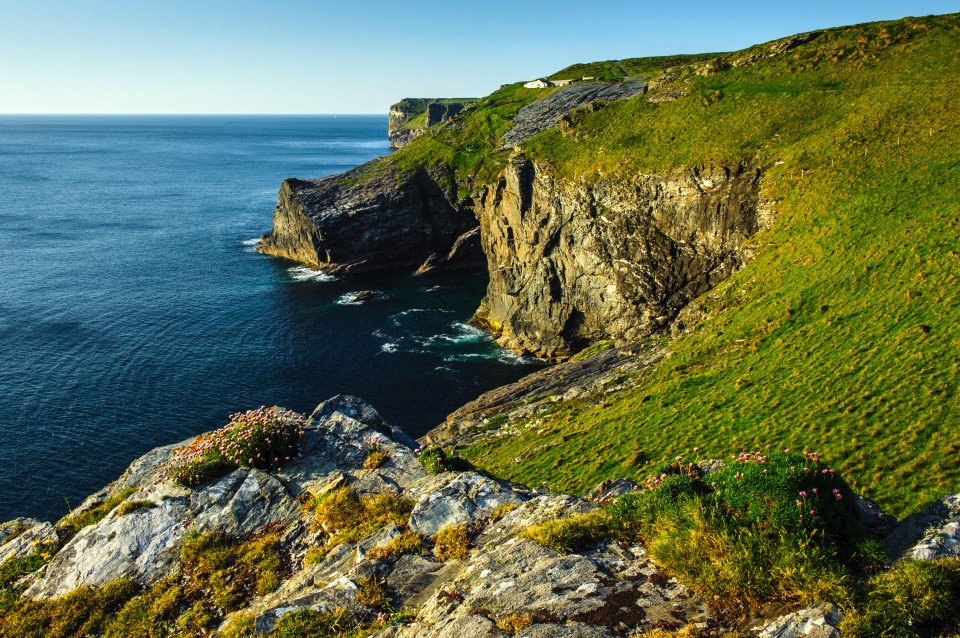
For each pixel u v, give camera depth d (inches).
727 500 421.7
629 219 3189.0
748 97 3408.0
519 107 6338.6
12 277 4537.4
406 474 648.4
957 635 303.0
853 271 1966.0
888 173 2348.7
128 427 2534.5
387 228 5177.2
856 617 319.9
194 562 541.0
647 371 2260.1
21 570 581.3
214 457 665.6
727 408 1628.9
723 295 2426.2
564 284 3602.4
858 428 1274.6
